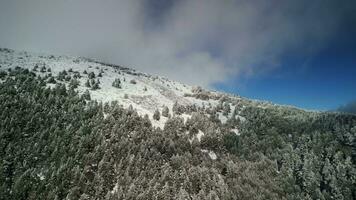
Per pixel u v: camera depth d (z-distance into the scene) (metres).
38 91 77.44
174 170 66.62
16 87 80.62
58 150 57.03
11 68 104.50
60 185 50.19
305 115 124.88
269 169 81.56
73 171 53.50
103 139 63.91
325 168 83.25
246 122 106.38
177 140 76.94
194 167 68.00
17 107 66.94
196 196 61.09
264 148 90.81
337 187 79.12
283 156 87.19
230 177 72.19
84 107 75.62
